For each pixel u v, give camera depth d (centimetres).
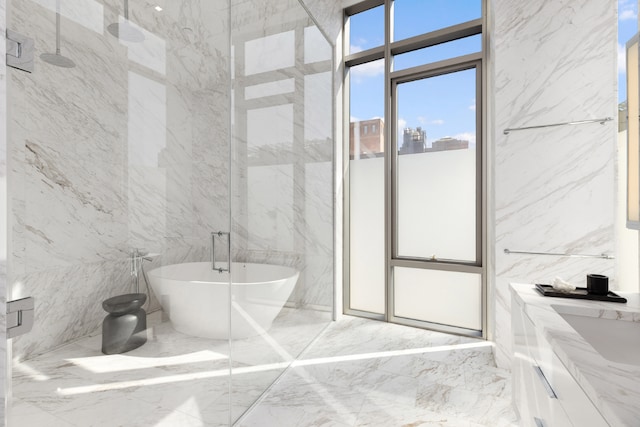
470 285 310
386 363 252
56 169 95
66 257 98
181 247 143
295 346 260
